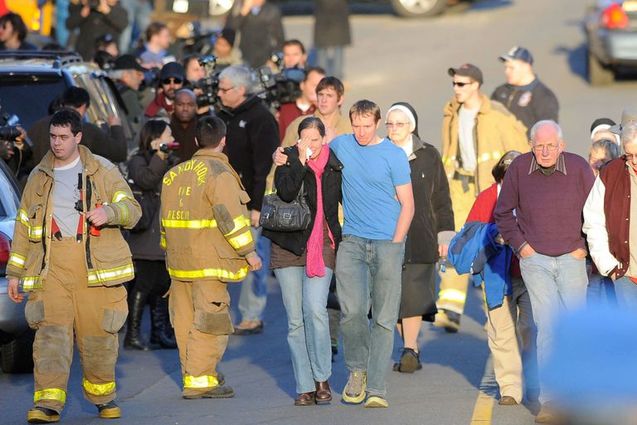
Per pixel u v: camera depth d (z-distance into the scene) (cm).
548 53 9206
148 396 3488
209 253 3356
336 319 3916
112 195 3162
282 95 4806
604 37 8025
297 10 10919
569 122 7438
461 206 4438
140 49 6594
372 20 10650
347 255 3262
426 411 3238
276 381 3656
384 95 8250
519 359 3328
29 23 7662
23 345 3666
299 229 3244
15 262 3162
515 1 11188
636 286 3138
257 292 4381
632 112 3206
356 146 3259
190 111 4353
